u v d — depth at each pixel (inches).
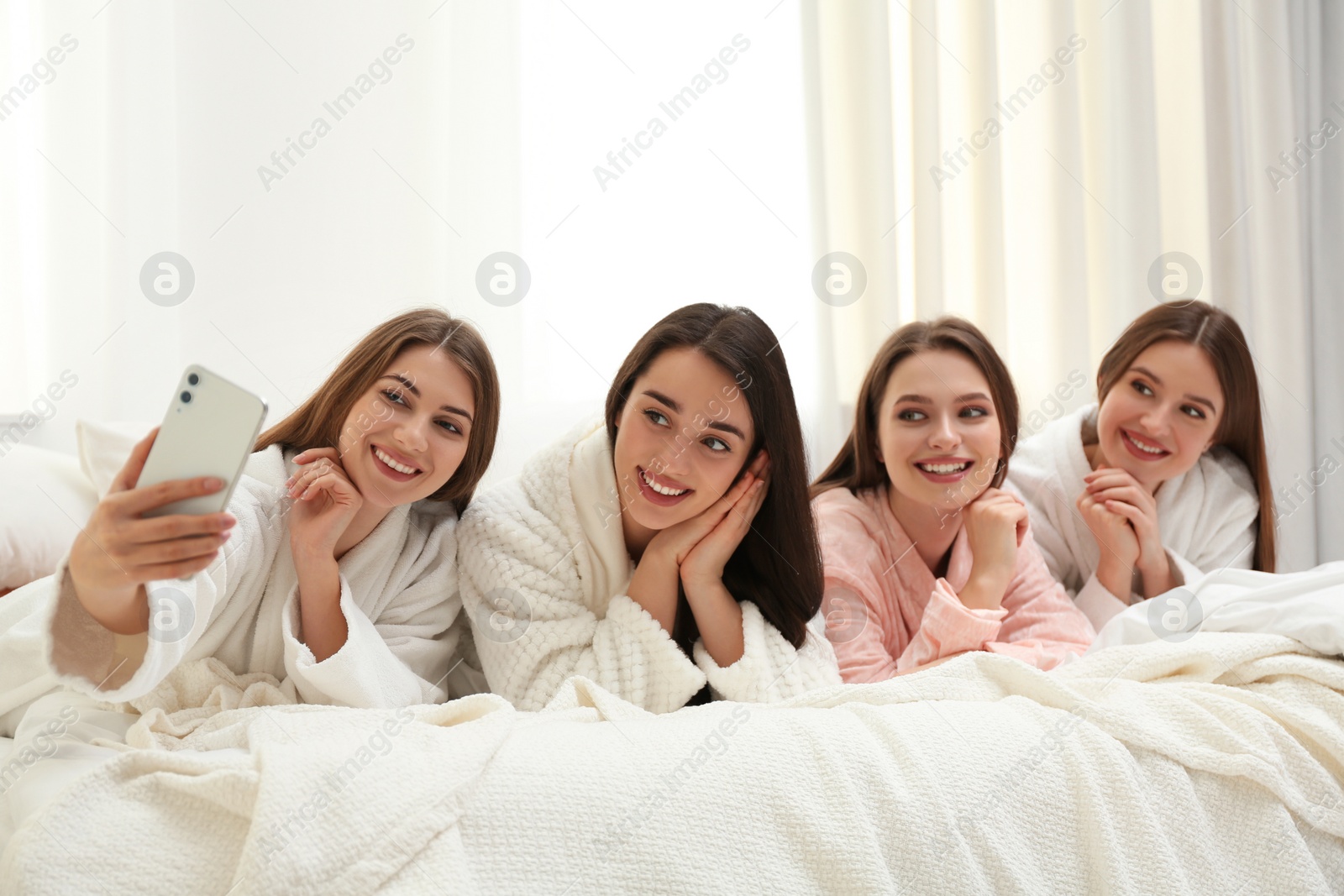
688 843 24.9
